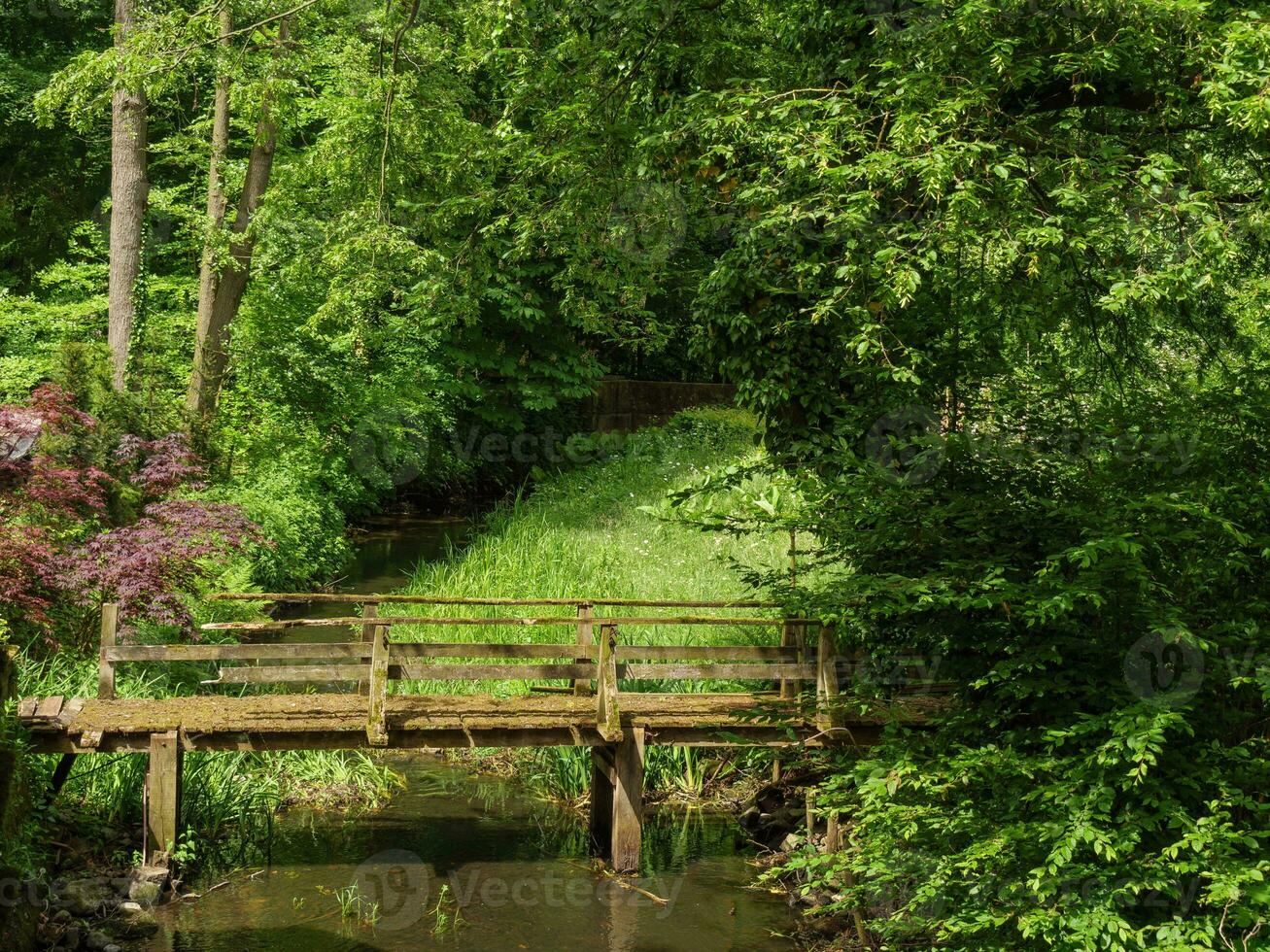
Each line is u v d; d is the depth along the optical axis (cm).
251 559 1263
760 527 616
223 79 1474
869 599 551
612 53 817
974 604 482
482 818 789
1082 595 457
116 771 729
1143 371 782
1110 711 477
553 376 2262
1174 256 606
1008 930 492
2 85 1850
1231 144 696
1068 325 797
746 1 838
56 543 854
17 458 863
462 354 2059
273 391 1666
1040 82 692
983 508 543
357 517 2058
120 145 1413
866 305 663
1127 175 615
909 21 653
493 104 1344
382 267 1174
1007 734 518
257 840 735
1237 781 469
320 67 1670
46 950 566
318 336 1681
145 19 1218
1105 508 515
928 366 664
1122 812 459
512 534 1412
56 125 1989
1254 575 520
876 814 521
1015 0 611
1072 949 445
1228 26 564
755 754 713
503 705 746
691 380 2838
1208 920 426
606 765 727
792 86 786
